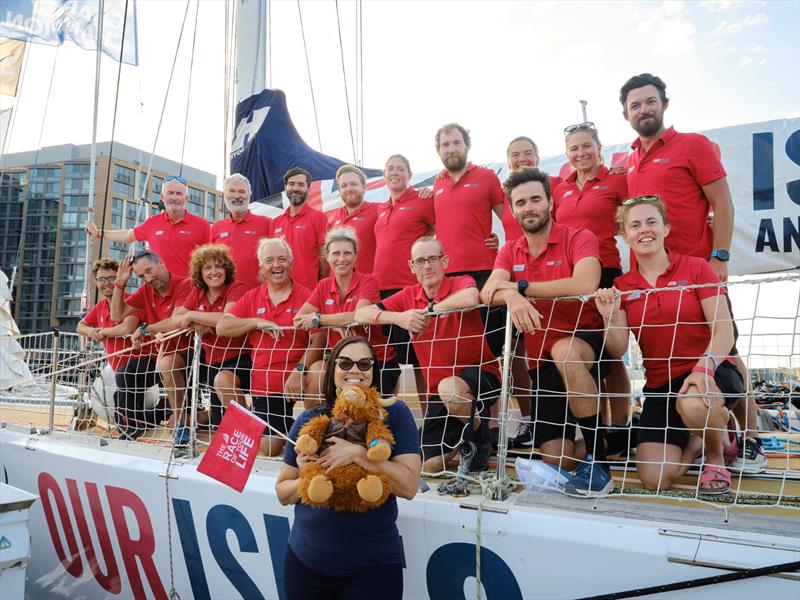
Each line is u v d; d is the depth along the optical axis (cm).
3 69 881
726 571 168
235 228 515
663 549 179
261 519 264
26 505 236
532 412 280
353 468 189
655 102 332
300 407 406
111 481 339
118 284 450
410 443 203
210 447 249
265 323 354
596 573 189
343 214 511
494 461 304
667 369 253
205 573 289
